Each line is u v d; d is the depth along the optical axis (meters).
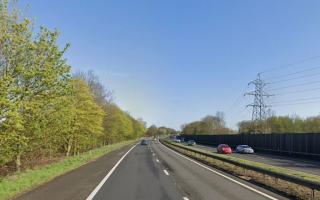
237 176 23.20
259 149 66.62
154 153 55.25
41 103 22.67
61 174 24.42
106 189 17.02
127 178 21.84
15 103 19.59
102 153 54.62
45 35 22.52
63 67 23.25
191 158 43.03
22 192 16.20
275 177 18.95
